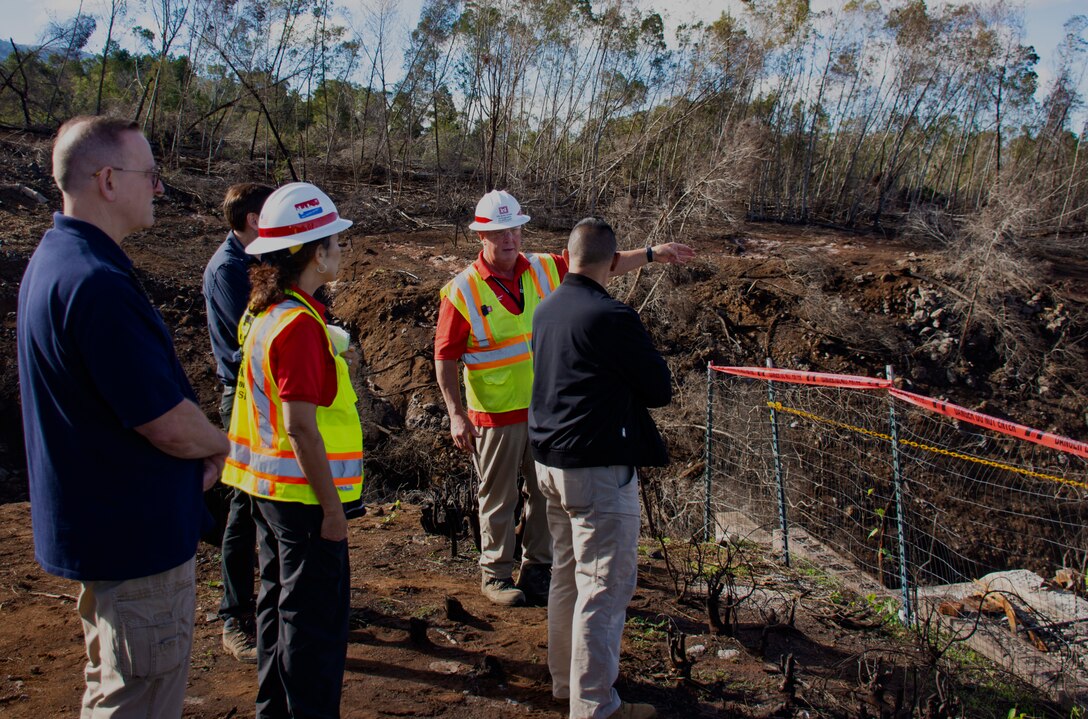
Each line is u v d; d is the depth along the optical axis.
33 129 22.72
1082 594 5.68
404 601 4.53
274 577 3.05
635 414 3.14
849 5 25.88
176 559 2.35
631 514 3.12
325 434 2.90
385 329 14.76
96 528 2.24
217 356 3.75
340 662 2.89
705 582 5.12
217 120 26.78
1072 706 4.22
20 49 24.84
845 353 15.99
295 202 2.80
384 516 6.46
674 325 16.31
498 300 4.43
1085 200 26.94
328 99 29.95
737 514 7.05
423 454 12.06
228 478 3.02
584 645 3.07
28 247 14.16
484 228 4.31
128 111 25.94
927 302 17.05
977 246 17.36
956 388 15.75
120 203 2.30
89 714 2.40
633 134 25.56
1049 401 15.50
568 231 22.25
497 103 23.61
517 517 5.23
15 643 3.88
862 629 4.76
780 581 5.50
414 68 25.11
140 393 2.17
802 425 9.87
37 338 2.20
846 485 9.22
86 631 2.45
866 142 29.34
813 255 18.83
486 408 4.42
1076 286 18.34
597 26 25.20
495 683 3.62
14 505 6.21
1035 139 28.78
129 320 2.18
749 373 6.04
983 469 12.00
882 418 9.98
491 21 23.95
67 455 2.23
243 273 3.66
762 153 22.55
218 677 3.61
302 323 2.70
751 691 3.73
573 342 3.08
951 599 5.36
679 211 18.75
